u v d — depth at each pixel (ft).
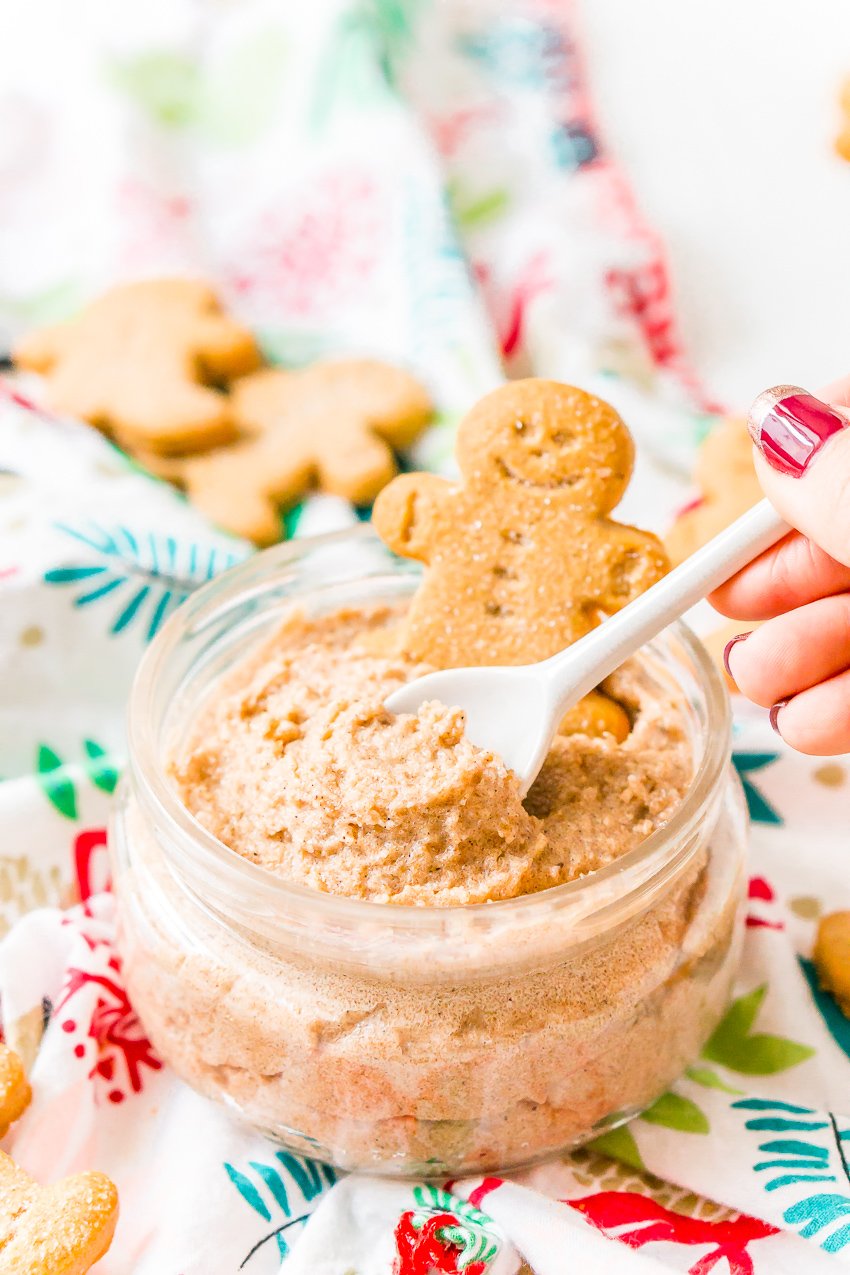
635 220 1.69
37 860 1.26
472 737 1.07
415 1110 1.03
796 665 1.04
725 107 1.77
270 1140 1.09
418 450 1.54
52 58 1.77
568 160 1.73
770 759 1.28
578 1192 1.08
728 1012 1.17
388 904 1.00
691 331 1.65
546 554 1.11
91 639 1.38
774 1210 1.05
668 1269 1.01
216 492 1.46
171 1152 1.10
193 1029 1.06
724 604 1.08
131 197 1.71
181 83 1.77
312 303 1.68
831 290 1.67
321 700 1.10
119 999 1.16
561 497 1.11
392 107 1.70
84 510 1.42
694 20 1.78
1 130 1.74
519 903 0.97
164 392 1.52
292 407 1.56
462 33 1.82
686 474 1.48
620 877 0.99
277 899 0.98
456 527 1.11
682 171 1.75
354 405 1.53
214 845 1.01
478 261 1.69
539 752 1.06
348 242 1.68
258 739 1.08
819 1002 1.18
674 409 1.55
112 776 1.29
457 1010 1.01
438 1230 1.03
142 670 1.11
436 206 1.64
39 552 1.36
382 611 1.21
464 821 1.01
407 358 1.60
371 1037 1.01
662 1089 1.09
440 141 1.76
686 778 1.10
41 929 1.19
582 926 1.00
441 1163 1.06
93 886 1.27
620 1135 1.10
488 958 0.99
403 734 1.04
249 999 1.03
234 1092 1.06
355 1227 1.05
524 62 1.80
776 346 1.64
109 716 1.39
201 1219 1.05
